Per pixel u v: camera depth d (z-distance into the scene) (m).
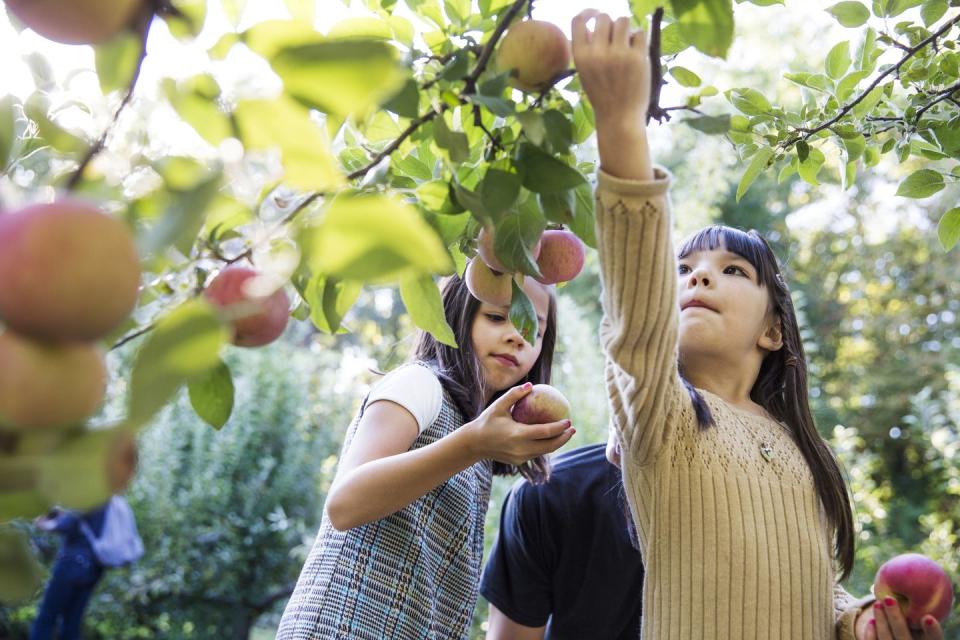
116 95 0.75
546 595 1.81
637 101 0.93
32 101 0.80
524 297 1.09
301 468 6.52
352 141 1.14
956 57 1.49
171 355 0.48
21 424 0.50
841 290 9.68
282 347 6.93
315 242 0.52
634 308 1.05
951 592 1.21
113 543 4.56
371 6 1.00
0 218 0.50
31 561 0.63
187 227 0.49
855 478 4.87
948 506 7.04
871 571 4.79
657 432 1.23
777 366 1.60
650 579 1.30
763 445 1.42
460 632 1.55
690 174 6.97
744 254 1.55
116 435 0.50
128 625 5.89
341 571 1.45
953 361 8.59
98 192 0.71
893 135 1.73
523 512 1.80
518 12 0.90
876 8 1.49
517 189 0.85
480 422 1.28
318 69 0.54
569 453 1.88
